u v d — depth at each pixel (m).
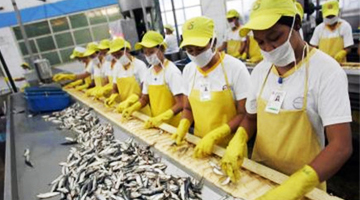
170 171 1.48
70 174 1.62
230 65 1.65
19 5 7.75
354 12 4.44
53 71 5.86
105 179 1.48
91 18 8.54
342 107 0.98
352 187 2.59
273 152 1.32
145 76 2.50
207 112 1.74
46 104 3.37
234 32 4.75
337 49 3.61
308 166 0.97
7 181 1.61
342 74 1.01
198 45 1.43
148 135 1.93
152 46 2.12
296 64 1.12
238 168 1.24
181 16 7.36
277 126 1.24
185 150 1.60
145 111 2.71
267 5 0.99
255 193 1.12
